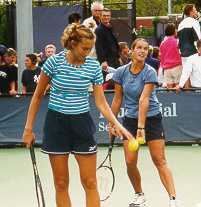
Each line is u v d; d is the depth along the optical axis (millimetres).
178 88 16312
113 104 9672
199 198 10586
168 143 16484
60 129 7797
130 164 9539
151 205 10148
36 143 16391
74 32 7504
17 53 18078
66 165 7922
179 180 12172
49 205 10242
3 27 25844
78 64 7684
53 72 7707
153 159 9414
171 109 16391
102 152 15695
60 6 24125
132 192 11023
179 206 9992
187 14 17719
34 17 24266
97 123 16391
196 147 16188
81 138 7793
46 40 24219
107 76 16234
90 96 16297
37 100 7863
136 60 9273
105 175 10297
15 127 16609
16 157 15203
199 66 16375
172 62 17906
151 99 9367
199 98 16312
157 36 32344
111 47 16391
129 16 25344
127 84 9391
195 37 17562
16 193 11266
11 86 17672
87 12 23844
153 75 9234
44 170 13430
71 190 11281
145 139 9406
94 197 7852
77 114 7762
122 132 7844
